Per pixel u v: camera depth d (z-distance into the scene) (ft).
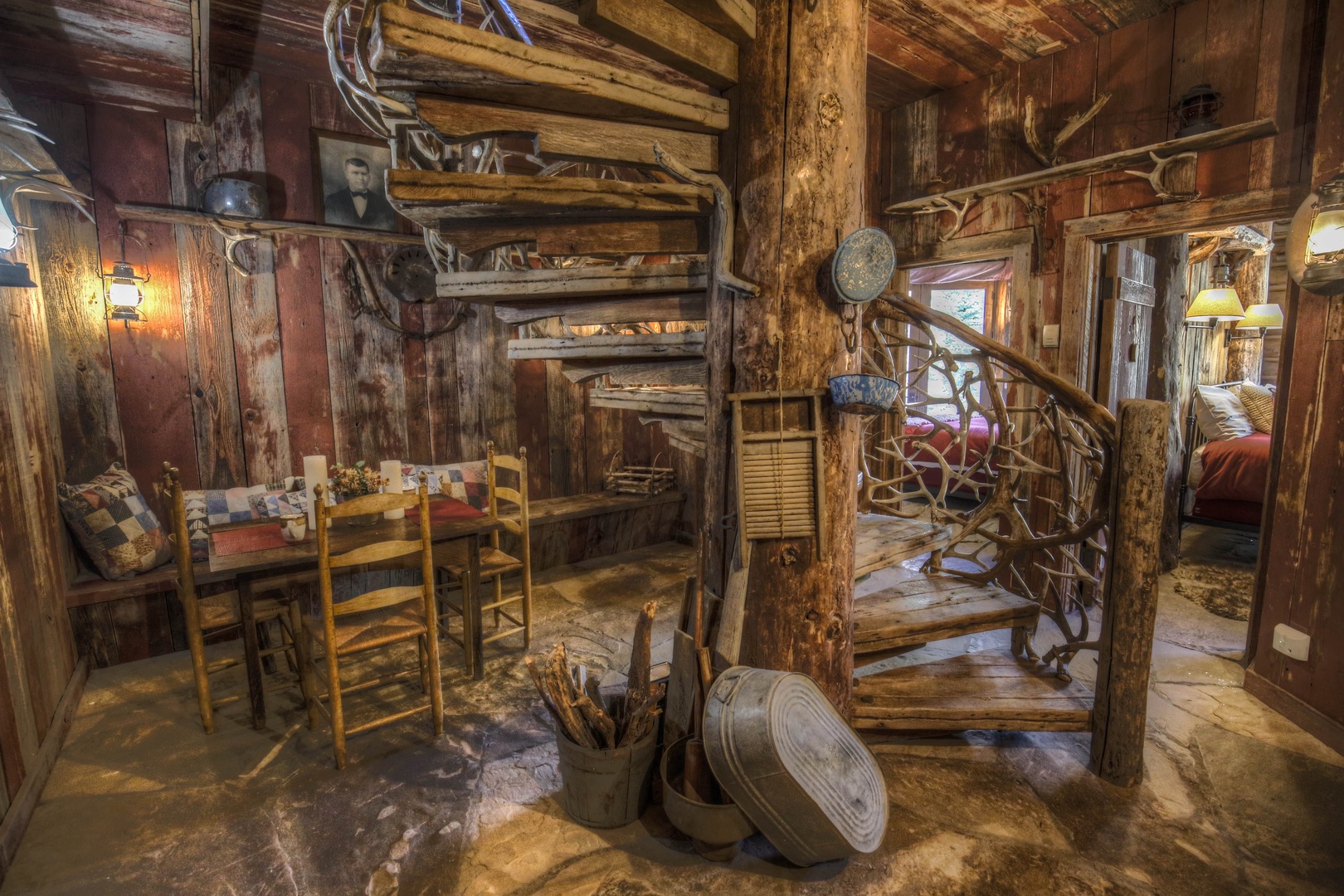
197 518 10.55
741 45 6.26
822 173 6.22
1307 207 7.70
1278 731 7.81
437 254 9.21
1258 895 5.44
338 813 6.52
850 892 5.53
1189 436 16.37
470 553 9.12
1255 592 9.24
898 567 13.33
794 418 6.53
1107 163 10.09
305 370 11.73
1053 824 6.31
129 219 10.12
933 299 27.12
